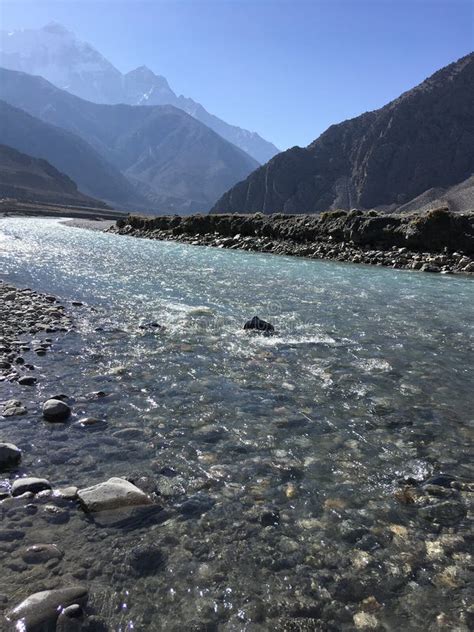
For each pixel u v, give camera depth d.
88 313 14.34
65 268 25.20
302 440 6.58
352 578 4.14
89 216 140.12
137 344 11.05
